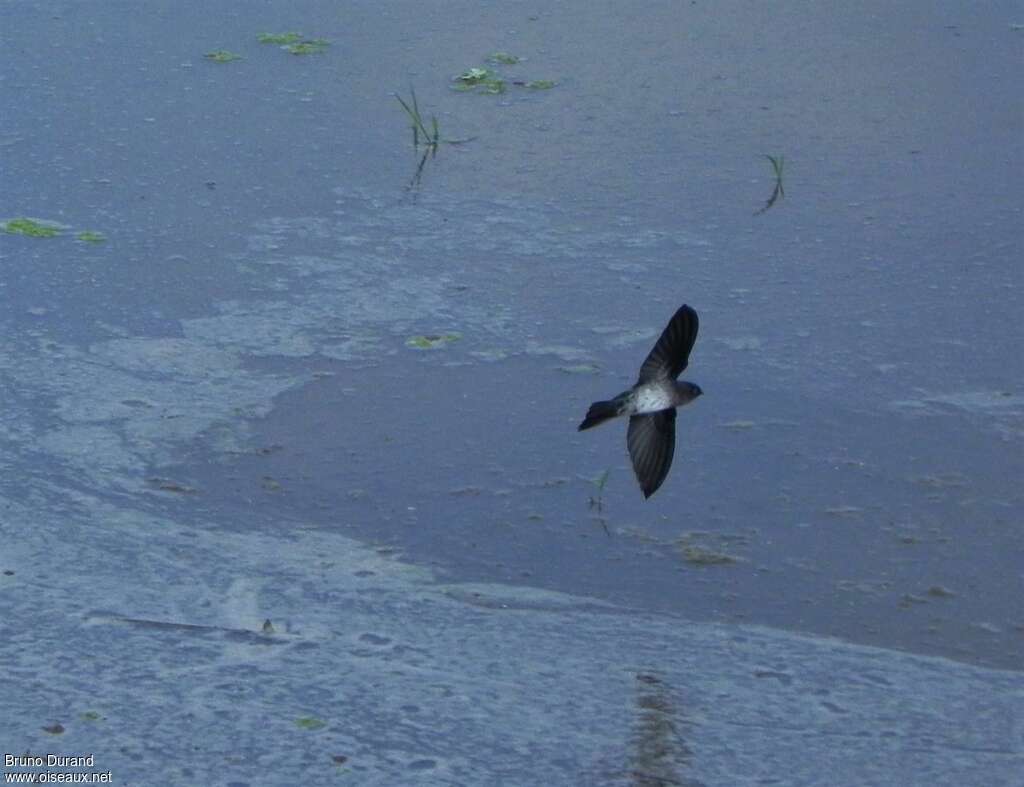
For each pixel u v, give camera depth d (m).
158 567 8.15
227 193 12.45
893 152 13.06
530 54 15.15
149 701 7.02
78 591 7.91
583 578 8.12
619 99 14.13
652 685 7.22
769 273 11.18
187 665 7.31
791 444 9.23
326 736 6.80
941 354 10.13
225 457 9.20
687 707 7.06
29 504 8.70
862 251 11.47
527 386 9.84
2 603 7.77
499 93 14.26
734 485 8.88
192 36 15.66
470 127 13.62
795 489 8.84
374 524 8.59
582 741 6.80
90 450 9.24
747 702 7.10
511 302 10.84
